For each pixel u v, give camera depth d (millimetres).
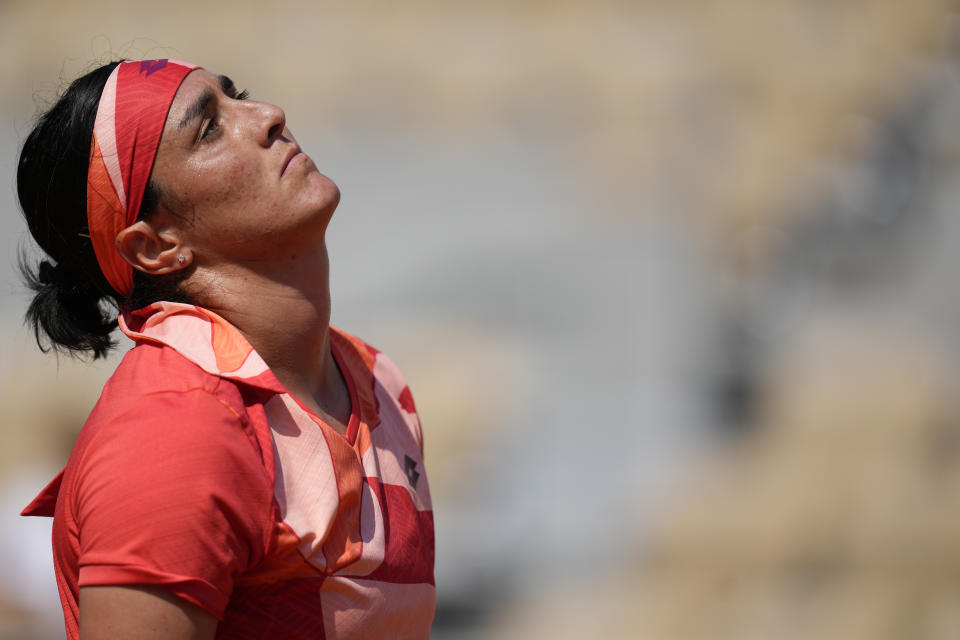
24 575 18859
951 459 27422
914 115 34969
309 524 4949
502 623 24391
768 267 33375
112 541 4578
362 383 6113
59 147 5547
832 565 25484
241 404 5000
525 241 34656
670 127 37250
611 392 30297
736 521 26219
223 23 40188
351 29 40438
